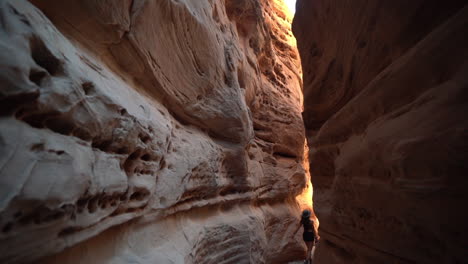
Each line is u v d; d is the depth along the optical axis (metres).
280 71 9.90
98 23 2.33
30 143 1.21
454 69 1.24
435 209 1.21
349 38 2.57
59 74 1.50
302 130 9.80
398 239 1.63
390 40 1.91
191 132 4.20
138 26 2.77
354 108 2.32
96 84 1.85
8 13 1.24
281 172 8.50
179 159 3.32
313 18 3.49
